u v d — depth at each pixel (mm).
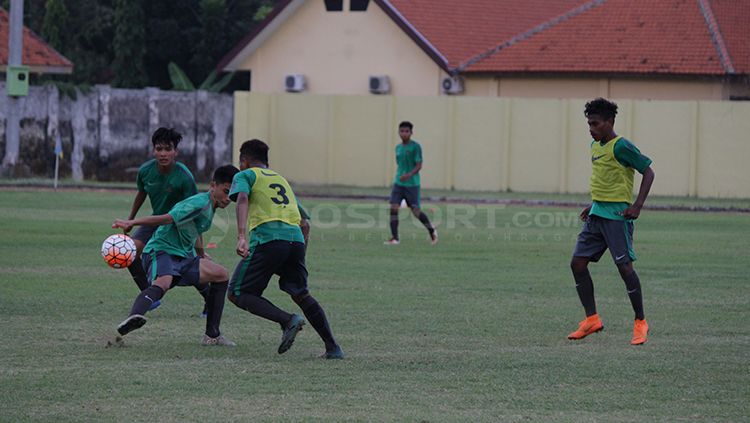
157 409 26500
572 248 64625
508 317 40844
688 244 67312
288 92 132750
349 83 129875
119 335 34344
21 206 83312
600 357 33625
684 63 115062
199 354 33469
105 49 152000
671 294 47312
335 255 59500
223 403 27219
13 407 26484
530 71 120062
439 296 45688
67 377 29797
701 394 28875
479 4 135750
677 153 109000
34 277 48969
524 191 113562
